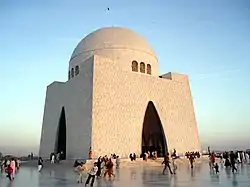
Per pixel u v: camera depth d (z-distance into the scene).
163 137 34.88
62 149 37.84
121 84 33.00
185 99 38.69
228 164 23.61
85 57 38.56
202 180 14.48
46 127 41.09
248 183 13.02
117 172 20.52
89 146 28.89
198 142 37.72
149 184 13.06
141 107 33.75
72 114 34.09
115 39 38.69
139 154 31.56
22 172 24.33
